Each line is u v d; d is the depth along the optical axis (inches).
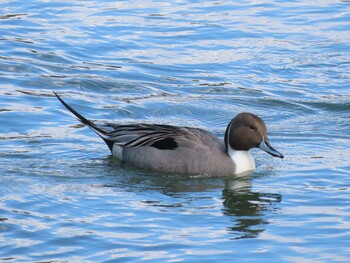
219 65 797.9
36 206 496.4
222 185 554.3
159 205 507.5
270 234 464.4
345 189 535.2
